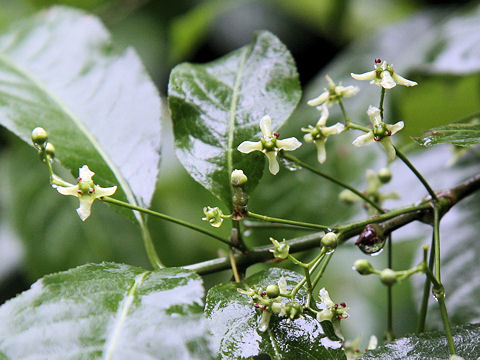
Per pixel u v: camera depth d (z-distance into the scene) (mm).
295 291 388
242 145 401
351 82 498
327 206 469
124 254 499
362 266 380
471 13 477
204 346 375
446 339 390
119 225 500
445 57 473
